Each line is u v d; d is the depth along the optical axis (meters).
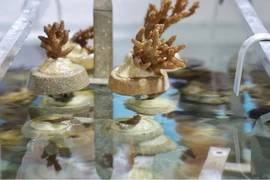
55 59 0.84
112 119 0.80
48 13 1.28
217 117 0.82
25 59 1.07
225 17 1.31
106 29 0.92
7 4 1.25
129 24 1.29
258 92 0.92
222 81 0.97
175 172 0.66
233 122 0.80
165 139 0.74
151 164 0.68
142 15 1.31
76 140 0.74
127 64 0.79
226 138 0.75
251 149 0.72
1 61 0.80
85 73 0.85
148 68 0.78
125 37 1.23
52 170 0.67
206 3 1.30
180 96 0.90
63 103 0.86
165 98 0.88
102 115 0.82
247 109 0.85
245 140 0.74
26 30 0.94
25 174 0.66
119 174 0.66
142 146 0.72
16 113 0.83
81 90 0.91
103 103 0.86
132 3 1.32
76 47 0.99
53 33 0.83
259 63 1.06
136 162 0.68
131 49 1.08
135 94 0.78
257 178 0.65
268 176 0.65
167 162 0.68
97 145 0.73
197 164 0.68
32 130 0.77
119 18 1.31
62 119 0.80
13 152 0.71
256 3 1.28
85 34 1.01
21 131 0.77
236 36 1.24
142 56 0.78
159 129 0.77
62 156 0.70
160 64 0.77
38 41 1.18
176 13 0.93
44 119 0.80
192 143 0.73
